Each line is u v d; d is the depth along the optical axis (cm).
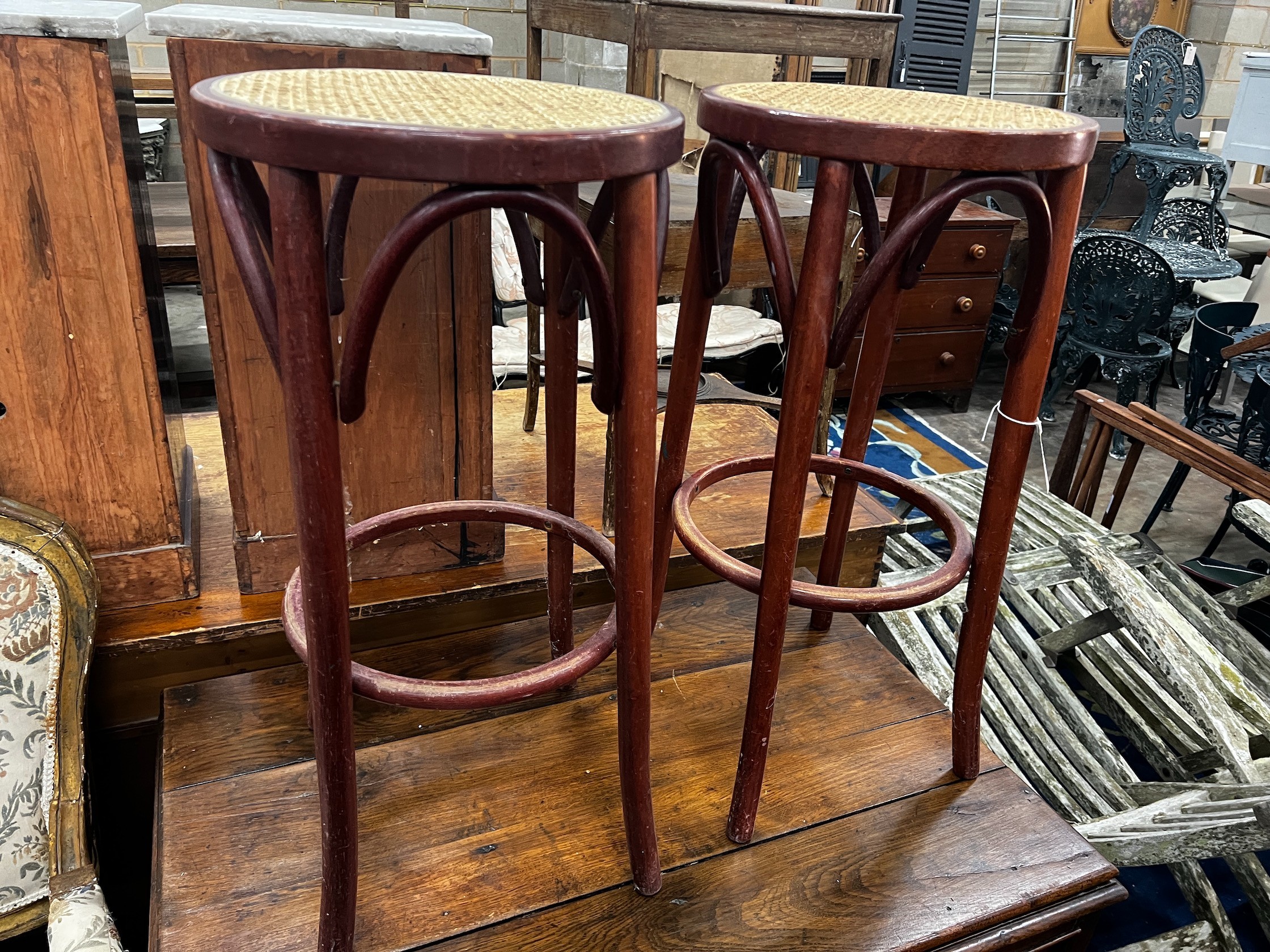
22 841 106
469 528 140
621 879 102
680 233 149
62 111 99
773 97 93
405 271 120
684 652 140
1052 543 222
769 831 109
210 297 113
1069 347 343
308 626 76
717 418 207
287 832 104
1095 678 185
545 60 349
